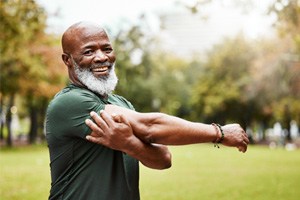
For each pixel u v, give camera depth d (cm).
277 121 5984
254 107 5188
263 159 2402
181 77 6794
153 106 5372
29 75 2853
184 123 253
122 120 247
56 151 266
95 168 259
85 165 260
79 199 258
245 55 5134
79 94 260
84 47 262
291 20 1258
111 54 269
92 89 264
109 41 270
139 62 5203
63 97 262
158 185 1285
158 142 254
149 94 5228
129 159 273
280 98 4275
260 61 4019
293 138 6712
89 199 257
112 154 262
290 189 1243
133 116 252
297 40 1567
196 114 5953
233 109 5378
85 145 260
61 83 3120
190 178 1471
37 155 2580
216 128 258
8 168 1766
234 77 5250
